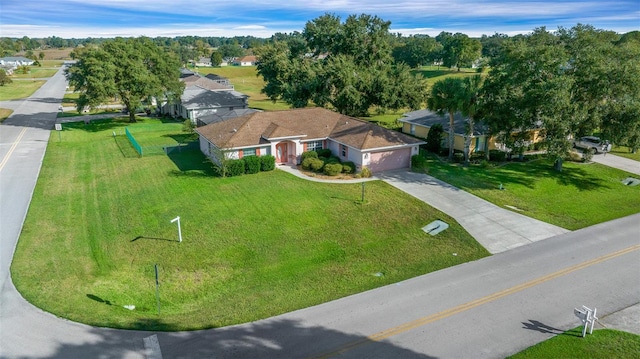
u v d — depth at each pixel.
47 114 66.31
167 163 38.31
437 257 22.12
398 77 53.53
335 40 63.88
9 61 168.88
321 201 29.17
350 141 36.22
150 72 59.38
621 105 30.33
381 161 35.88
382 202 29.08
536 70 32.66
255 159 35.00
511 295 18.03
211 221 25.95
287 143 37.91
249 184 32.53
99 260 21.48
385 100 51.91
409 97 53.00
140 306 17.64
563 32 36.50
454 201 29.48
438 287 18.80
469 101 35.06
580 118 30.52
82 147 44.84
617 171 36.91
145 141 47.50
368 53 63.41
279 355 14.09
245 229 25.00
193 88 66.06
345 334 15.30
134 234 24.30
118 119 62.53
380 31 62.56
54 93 93.00
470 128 36.97
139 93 57.25
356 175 34.59
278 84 65.94
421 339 15.04
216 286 19.52
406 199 29.62
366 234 24.75
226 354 14.09
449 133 39.75
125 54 56.16
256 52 78.00
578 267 20.55
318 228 25.30
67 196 30.08
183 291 19.09
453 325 15.89
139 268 20.92
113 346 14.42
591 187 33.50
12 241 23.11
